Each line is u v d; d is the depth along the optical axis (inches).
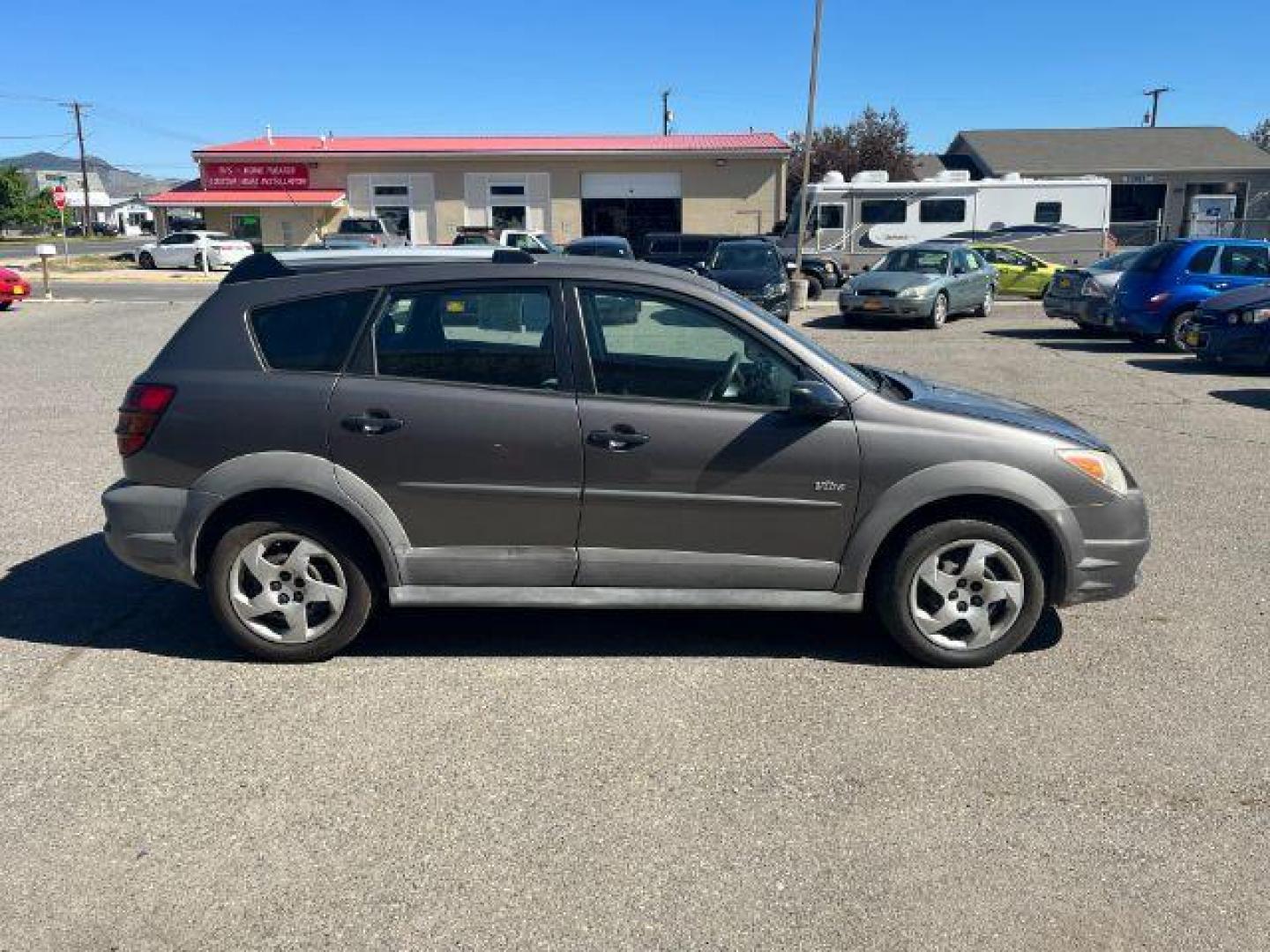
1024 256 997.8
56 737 149.9
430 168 1553.9
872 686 168.1
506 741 149.4
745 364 169.3
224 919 112.1
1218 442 358.6
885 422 168.1
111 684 167.0
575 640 185.9
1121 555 173.0
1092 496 170.4
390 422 165.8
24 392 453.4
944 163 2073.1
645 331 168.6
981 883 118.7
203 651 180.4
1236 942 109.3
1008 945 108.7
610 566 170.2
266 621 174.2
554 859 122.6
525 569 170.4
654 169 1553.9
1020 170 1894.7
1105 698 164.1
